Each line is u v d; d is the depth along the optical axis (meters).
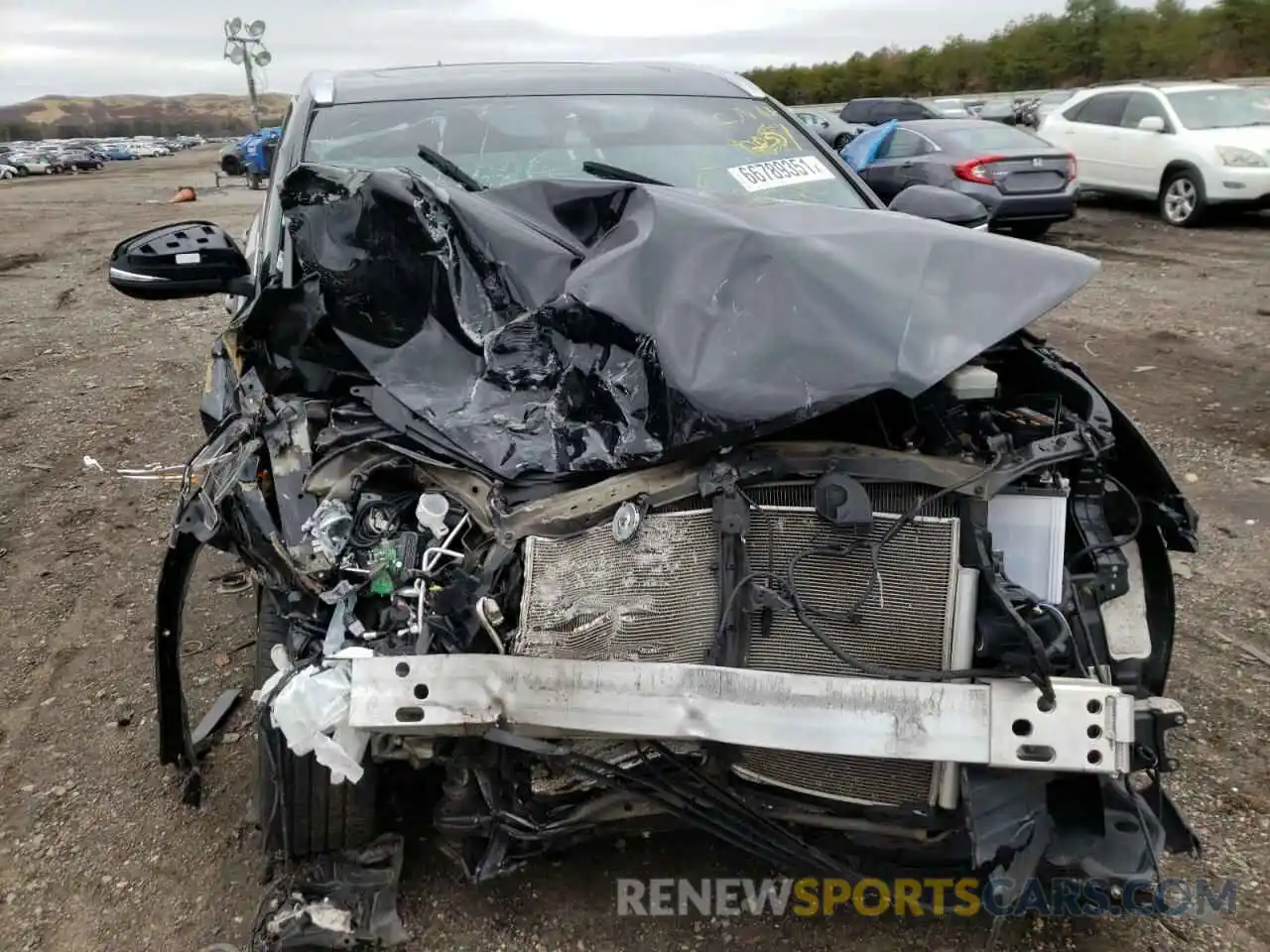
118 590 4.52
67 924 2.66
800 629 2.28
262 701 2.18
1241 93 13.45
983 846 2.10
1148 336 7.95
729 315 2.37
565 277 2.64
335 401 2.62
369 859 2.61
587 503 2.25
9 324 10.28
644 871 2.77
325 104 3.83
